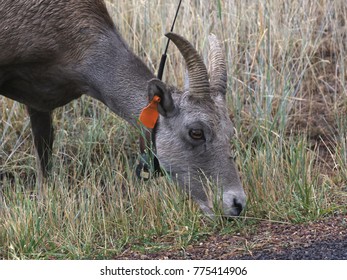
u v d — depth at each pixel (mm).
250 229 14055
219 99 14078
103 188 16031
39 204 14781
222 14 19344
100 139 17891
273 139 17328
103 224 14398
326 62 20344
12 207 14547
